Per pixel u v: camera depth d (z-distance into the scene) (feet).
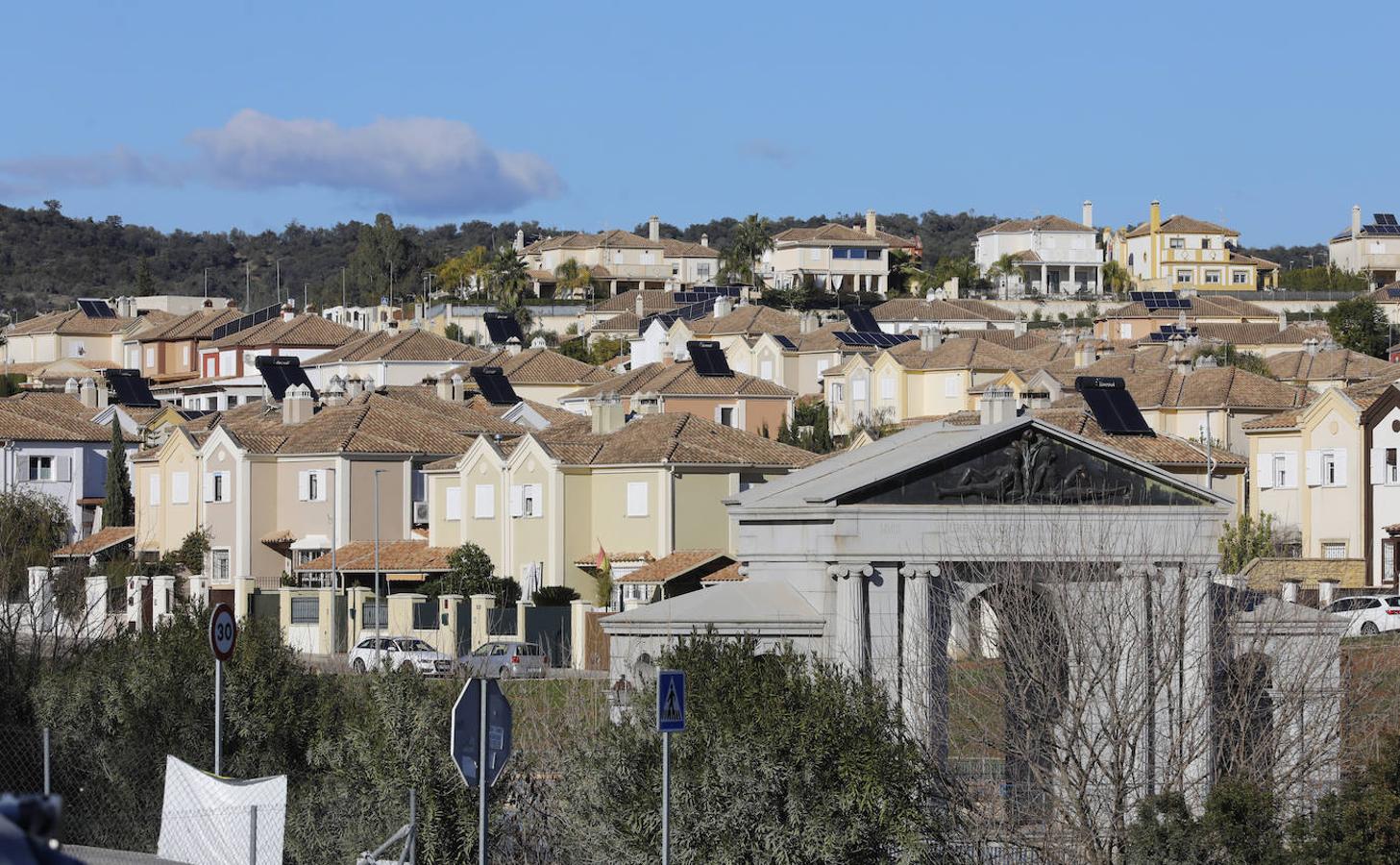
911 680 461.37
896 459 513.45
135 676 399.44
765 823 374.22
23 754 386.52
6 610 458.50
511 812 392.06
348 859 366.63
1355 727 444.14
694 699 388.16
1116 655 432.25
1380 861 350.43
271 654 416.26
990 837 403.95
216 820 302.45
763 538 515.09
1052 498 498.28
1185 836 370.73
